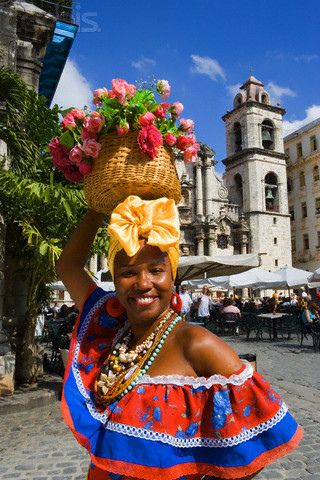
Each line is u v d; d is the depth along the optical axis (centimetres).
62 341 835
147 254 136
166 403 120
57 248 582
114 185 142
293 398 666
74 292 179
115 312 159
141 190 142
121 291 139
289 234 4597
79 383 148
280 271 2080
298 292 3753
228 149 4925
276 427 110
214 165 4547
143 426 119
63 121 155
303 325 1368
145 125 139
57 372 838
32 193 566
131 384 129
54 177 645
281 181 4669
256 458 109
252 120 4672
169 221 133
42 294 782
